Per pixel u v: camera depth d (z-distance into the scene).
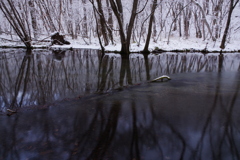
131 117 3.70
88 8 23.42
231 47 21.69
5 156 2.47
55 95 5.26
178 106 4.29
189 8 25.27
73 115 3.83
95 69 9.40
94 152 2.54
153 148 2.62
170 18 32.31
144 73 8.65
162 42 24.25
